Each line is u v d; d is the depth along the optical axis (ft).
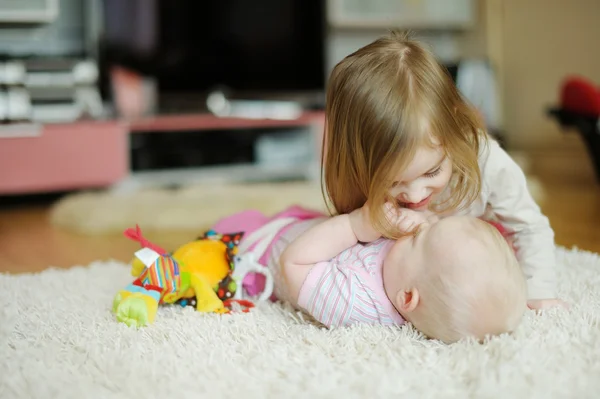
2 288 4.68
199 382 2.92
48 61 11.00
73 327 3.75
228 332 3.56
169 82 12.32
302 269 3.71
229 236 4.29
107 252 6.83
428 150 3.40
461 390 2.80
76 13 11.75
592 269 4.80
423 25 13.84
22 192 11.34
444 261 3.24
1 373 3.12
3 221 9.19
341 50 14.15
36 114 11.00
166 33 12.19
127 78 11.58
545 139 13.62
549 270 4.01
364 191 3.65
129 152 11.05
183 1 12.26
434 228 3.40
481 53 14.62
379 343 3.31
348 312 3.58
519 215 4.05
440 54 14.99
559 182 12.05
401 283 3.43
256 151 12.11
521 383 2.80
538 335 3.33
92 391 2.89
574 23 13.02
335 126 3.69
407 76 3.45
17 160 10.23
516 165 4.10
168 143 11.60
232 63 12.71
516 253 4.11
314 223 4.17
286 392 2.80
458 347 3.19
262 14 12.76
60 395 2.84
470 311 3.18
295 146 12.35
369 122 3.44
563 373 2.91
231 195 9.57
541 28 13.60
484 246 3.24
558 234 7.08
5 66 10.77
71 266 6.19
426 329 3.38
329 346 3.31
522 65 14.06
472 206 4.16
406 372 2.97
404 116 3.35
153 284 3.87
